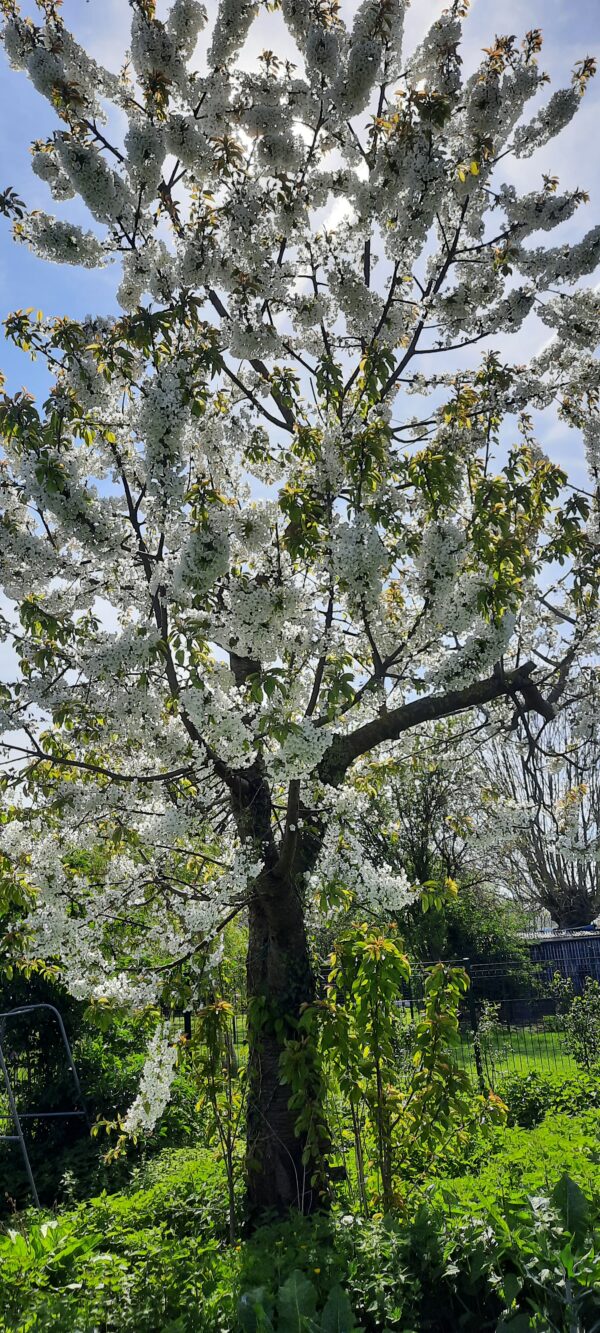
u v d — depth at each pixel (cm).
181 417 450
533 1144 572
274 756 438
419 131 517
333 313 581
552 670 667
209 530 429
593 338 600
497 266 576
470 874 1889
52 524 563
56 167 543
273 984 535
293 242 575
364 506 454
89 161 477
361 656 609
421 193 525
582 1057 1023
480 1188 454
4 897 511
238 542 482
